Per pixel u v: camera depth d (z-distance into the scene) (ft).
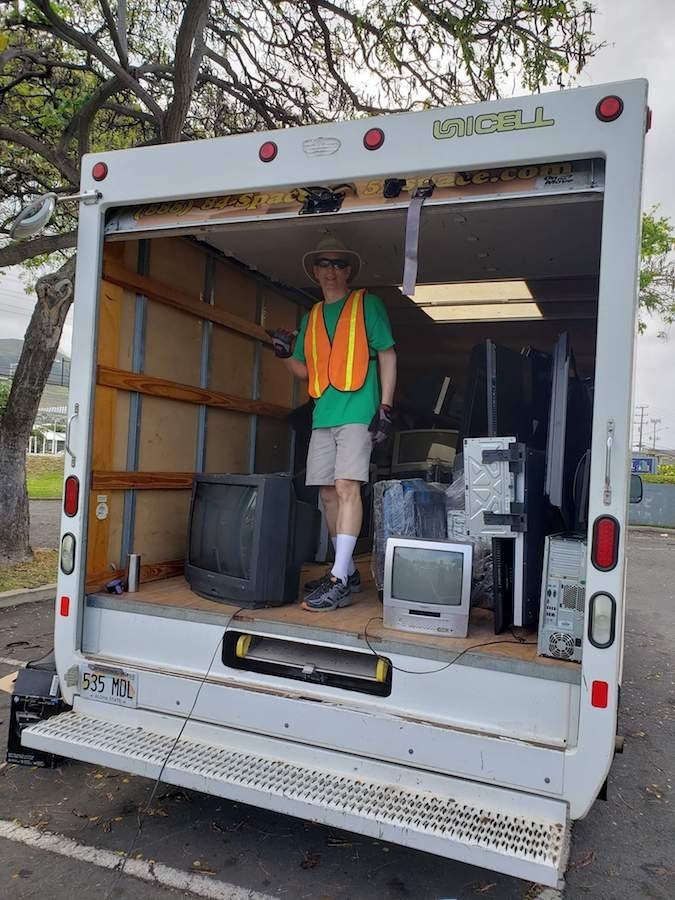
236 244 13.47
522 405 11.94
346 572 10.73
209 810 10.74
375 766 8.34
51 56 28.58
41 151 26.96
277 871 9.29
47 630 19.92
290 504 10.57
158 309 12.35
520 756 7.76
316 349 11.60
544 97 7.86
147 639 10.06
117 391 11.37
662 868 10.03
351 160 8.71
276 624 9.41
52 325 25.71
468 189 8.39
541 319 18.06
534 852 7.08
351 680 9.09
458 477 11.30
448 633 9.00
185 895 8.68
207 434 13.92
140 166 9.86
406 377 19.27
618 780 12.87
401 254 13.89
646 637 23.88
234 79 28.91
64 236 25.34
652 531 64.44
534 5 22.75
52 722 9.71
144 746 9.11
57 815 10.39
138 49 29.91
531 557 9.29
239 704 9.08
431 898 8.90
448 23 23.84
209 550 10.98
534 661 7.99
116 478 11.19
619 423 7.47
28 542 27.35
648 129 8.00
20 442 26.73
